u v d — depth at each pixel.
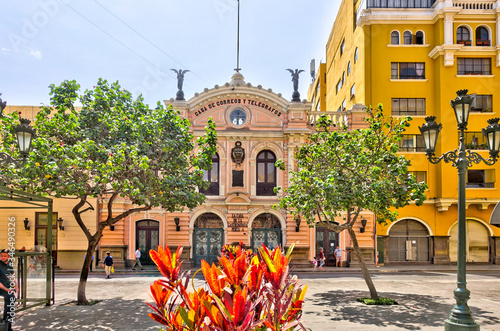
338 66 42.84
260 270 4.29
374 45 32.56
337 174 15.55
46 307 14.48
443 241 31.06
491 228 31.12
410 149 31.77
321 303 15.23
